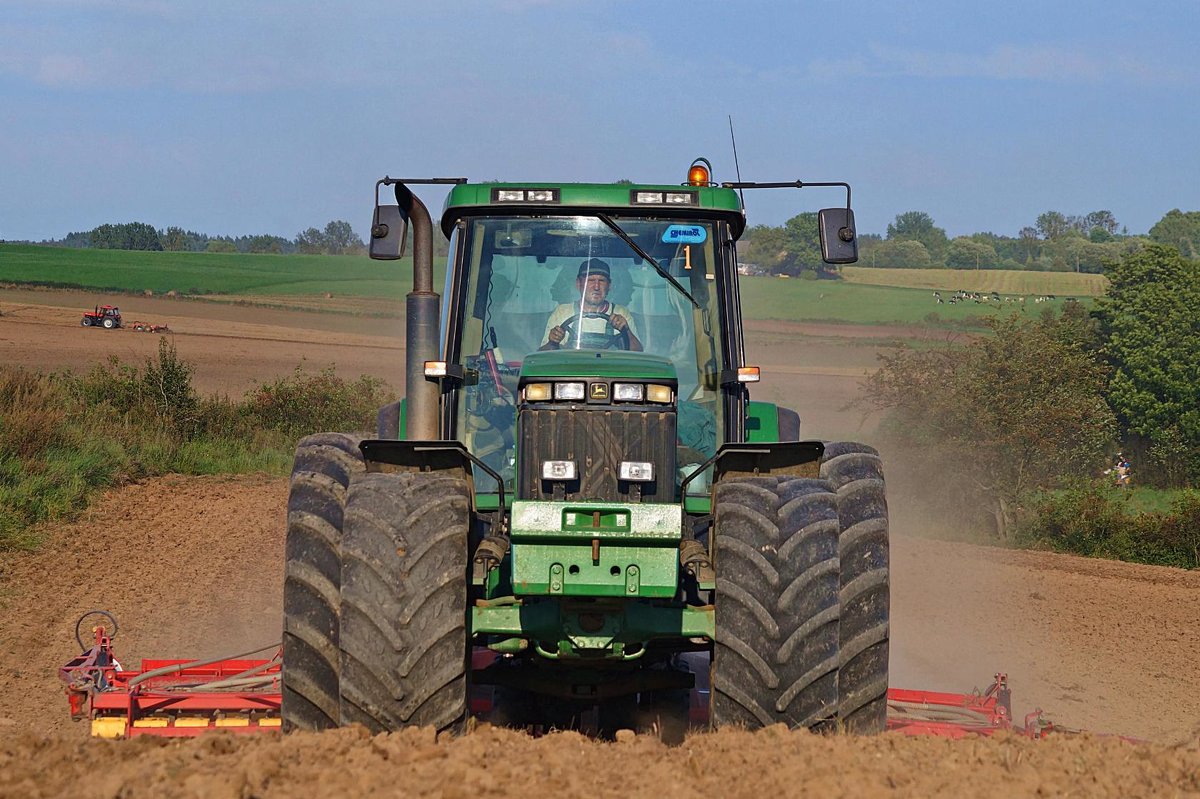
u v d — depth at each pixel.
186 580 32.22
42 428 49.34
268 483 54.69
